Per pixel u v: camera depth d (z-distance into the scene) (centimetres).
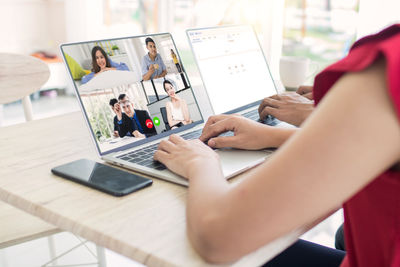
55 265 165
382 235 47
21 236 101
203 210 48
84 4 395
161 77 101
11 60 130
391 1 159
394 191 44
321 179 39
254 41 135
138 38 99
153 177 73
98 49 89
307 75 150
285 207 41
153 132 95
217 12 350
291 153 40
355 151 37
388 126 36
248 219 43
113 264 170
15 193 66
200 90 137
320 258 88
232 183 70
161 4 405
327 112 38
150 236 53
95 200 64
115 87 90
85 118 82
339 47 348
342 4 333
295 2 363
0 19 405
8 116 370
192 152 70
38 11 433
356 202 49
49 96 437
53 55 433
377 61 37
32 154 86
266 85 133
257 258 51
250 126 82
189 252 50
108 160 81
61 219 58
